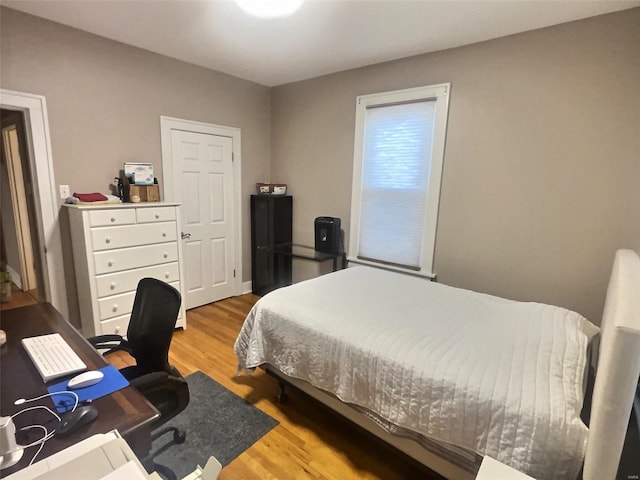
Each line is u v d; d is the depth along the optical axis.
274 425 1.97
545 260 2.49
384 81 3.16
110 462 0.70
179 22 2.42
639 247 2.14
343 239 3.69
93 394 1.04
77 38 2.58
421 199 3.07
